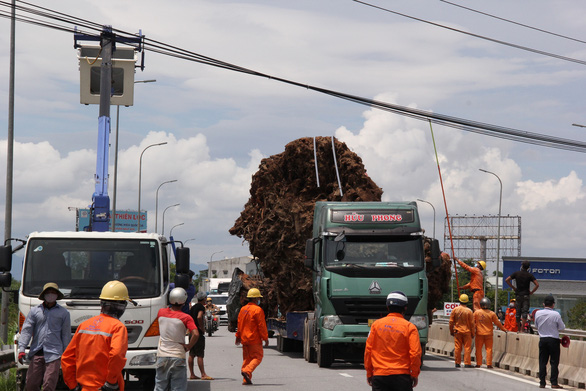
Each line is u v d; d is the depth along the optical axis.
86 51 26.12
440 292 28.20
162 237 17.48
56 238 16.70
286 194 27.61
